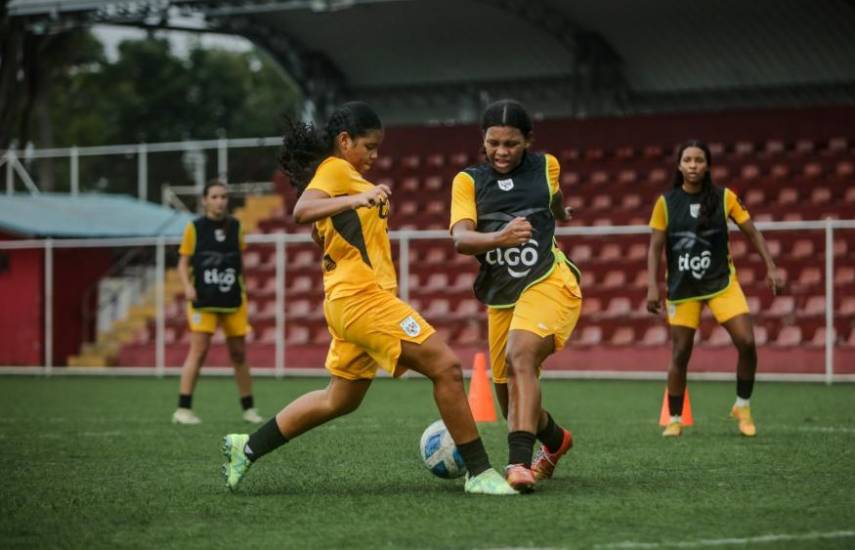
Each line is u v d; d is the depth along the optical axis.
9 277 41.59
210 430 19.91
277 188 44.69
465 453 11.83
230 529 10.08
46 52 54.19
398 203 44.16
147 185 49.69
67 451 16.50
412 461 14.98
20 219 42.25
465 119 51.50
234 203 47.22
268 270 41.62
